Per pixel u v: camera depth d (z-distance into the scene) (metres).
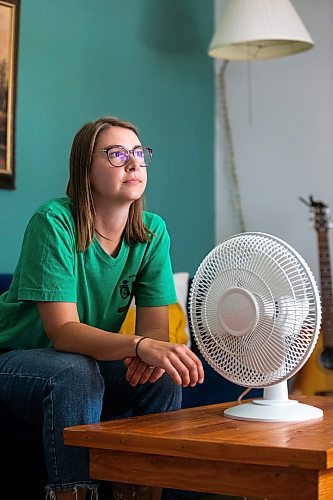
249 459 1.56
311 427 1.78
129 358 1.97
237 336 1.93
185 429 1.76
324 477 1.51
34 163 3.51
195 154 4.30
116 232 2.18
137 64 4.00
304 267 1.89
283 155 4.36
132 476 1.73
